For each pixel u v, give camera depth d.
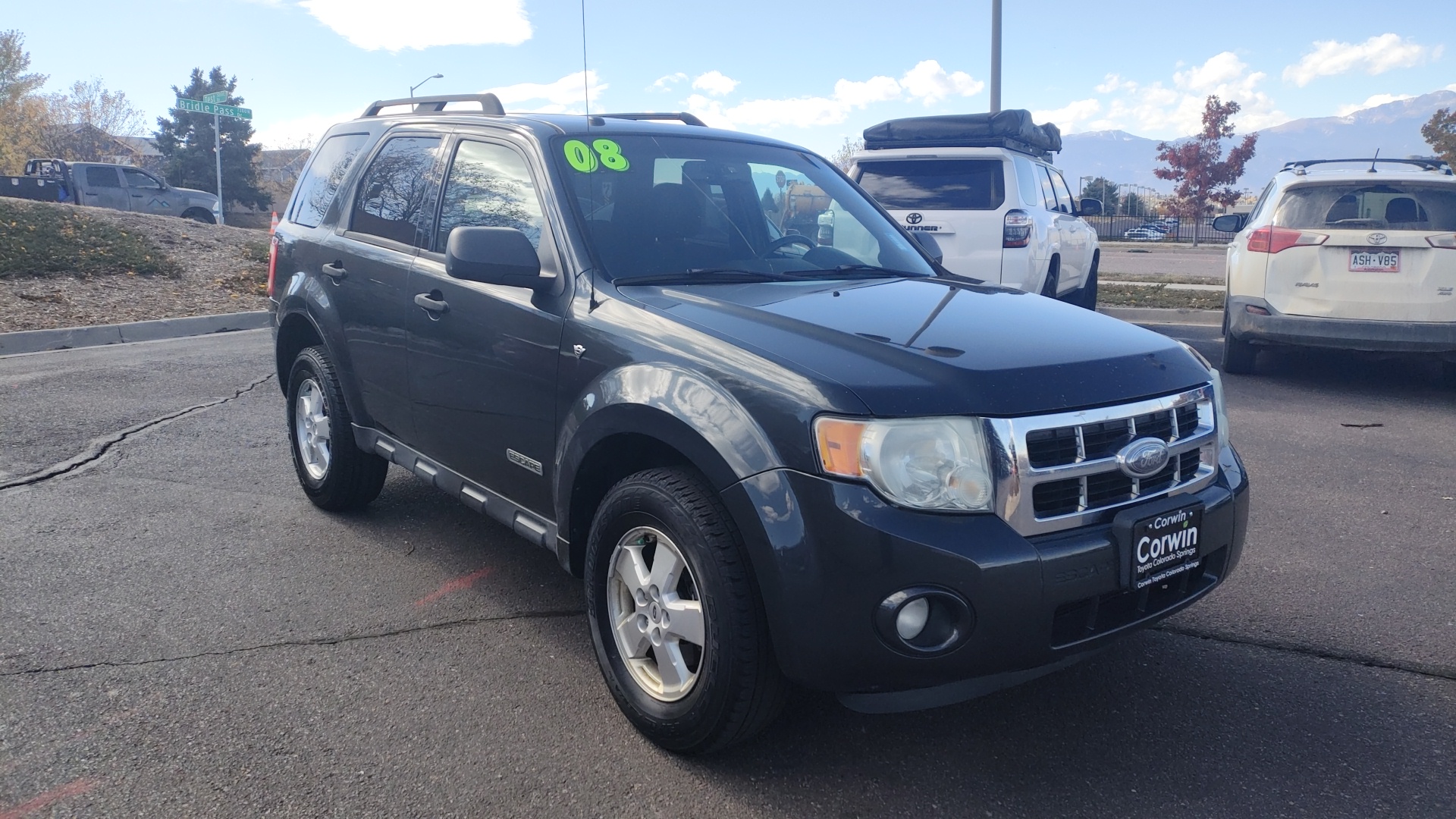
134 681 3.32
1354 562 4.42
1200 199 35.88
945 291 3.52
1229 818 2.67
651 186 3.79
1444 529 4.84
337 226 4.79
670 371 2.89
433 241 4.09
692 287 3.39
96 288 12.73
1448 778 2.84
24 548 4.45
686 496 2.80
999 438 2.54
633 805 2.72
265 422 6.80
